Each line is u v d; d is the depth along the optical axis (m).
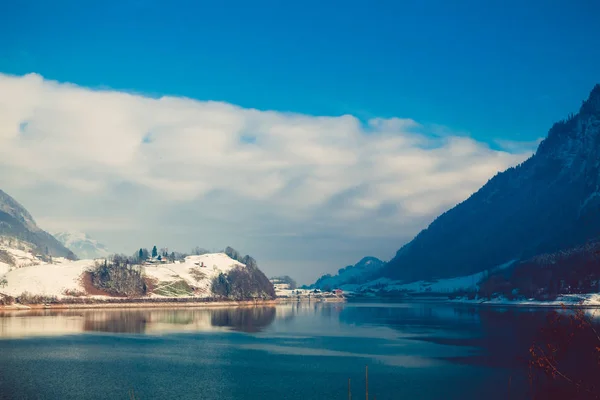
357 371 121.50
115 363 130.38
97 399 96.56
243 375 117.50
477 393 100.12
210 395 100.00
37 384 106.94
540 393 90.44
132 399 95.81
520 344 165.12
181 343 169.25
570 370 92.56
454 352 148.62
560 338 61.34
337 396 99.25
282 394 101.00
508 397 96.50
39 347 155.38
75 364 128.38
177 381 111.12
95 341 170.88
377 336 191.62
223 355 144.38
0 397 97.31
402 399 97.12
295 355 144.62
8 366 124.69
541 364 61.94
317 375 117.38
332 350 154.12
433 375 116.19
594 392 75.06
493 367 125.12
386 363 131.88
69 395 99.00
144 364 129.62
